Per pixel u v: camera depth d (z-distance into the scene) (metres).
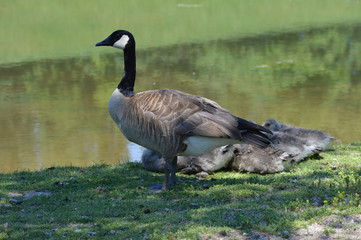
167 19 44.25
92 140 15.72
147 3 53.72
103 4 52.28
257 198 8.45
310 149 11.51
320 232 6.92
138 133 8.91
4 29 39.59
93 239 6.96
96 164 11.91
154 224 7.31
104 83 23.73
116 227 7.35
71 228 7.43
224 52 31.20
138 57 29.92
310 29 39.59
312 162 11.41
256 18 45.56
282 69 26.77
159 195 8.89
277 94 21.38
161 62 28.42
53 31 38.81
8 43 34.31
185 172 10.95
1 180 10.33
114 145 15.19
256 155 10.72
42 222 7.75
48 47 33.12
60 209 8.35
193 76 24.88
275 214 7.45
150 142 8.84
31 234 7.21
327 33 37.66
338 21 43.53
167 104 8.69
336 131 15.76
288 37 36.22
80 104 20.09
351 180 8.73
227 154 10.80
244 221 7.17
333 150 12.60
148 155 11.03
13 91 22.31
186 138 8.66
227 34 37.50
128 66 9.30
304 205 7.86
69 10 48.88
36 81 24.23
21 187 9.81
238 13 48.34
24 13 47.03
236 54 30.66
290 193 8.45
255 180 9.68
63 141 15.54
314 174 9.98
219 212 7.62
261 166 10.66
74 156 14.16
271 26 41.34
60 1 54.03
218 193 8.67
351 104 19.50
